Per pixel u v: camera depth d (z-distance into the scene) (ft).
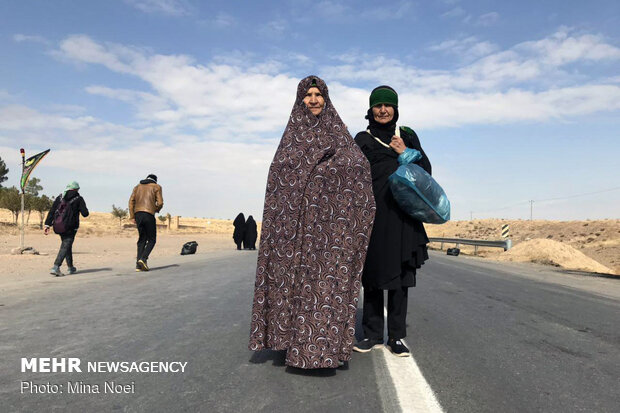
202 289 23.63
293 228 10.58
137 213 32.55
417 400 8.70
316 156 10.77
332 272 10.50
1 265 34.37
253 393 8.94
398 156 12.09
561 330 16.24
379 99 12.21
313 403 8.45
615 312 21.08
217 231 187.52
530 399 9.05
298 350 10.09
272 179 10.81
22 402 8.38
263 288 10.62
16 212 114.32
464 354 12.34
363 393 9.00
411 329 15.47
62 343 12.45
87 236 96.78
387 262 11.57
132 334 13.61
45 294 21.04
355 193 10.84
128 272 32.17
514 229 170.30
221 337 13.42
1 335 13.26
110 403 8.36
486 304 21.86
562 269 53.52
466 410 8.32
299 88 11.07
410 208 11.35
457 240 99.50
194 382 9.55
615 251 98.63
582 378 10.59
